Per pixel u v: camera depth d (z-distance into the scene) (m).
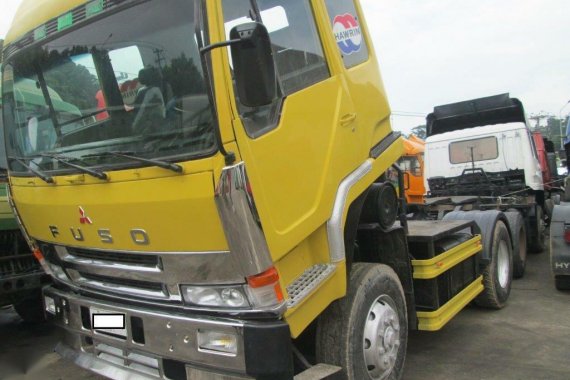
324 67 3.43
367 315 3.46
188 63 2.64
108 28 2.99
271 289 2.65
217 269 2.71
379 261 4.05
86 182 3.05
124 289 3.29
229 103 2.53
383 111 4.15
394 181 4.14
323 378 2.99
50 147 3.38
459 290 4.85
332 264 3.15
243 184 2.51
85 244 3.34
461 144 10.09
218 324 2.73
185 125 2.61
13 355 5.06
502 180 9.60
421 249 4.34
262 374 2.62
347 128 3.48
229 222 2.50
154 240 2.86
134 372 3.25
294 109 2.98
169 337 2.94
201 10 2.55
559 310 5.80
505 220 6.30
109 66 2.98
